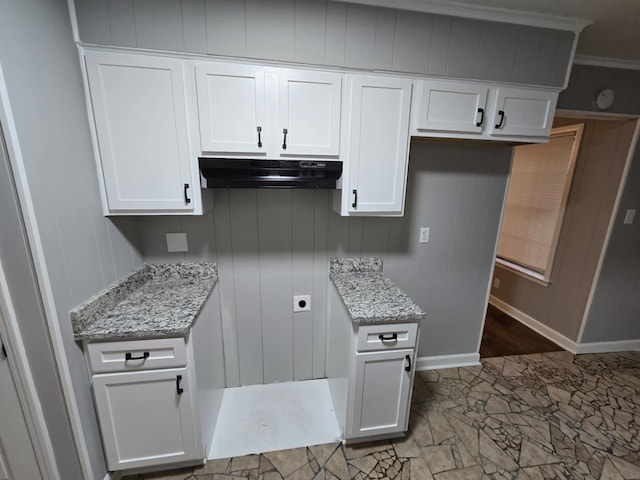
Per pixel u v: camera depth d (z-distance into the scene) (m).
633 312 2.57
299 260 1.90
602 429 1.74
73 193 1.14
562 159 2.76
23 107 0.92
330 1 1.33
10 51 0.88
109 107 1.25
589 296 2.48
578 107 2.03
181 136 1.32
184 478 1.41
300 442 1.61
